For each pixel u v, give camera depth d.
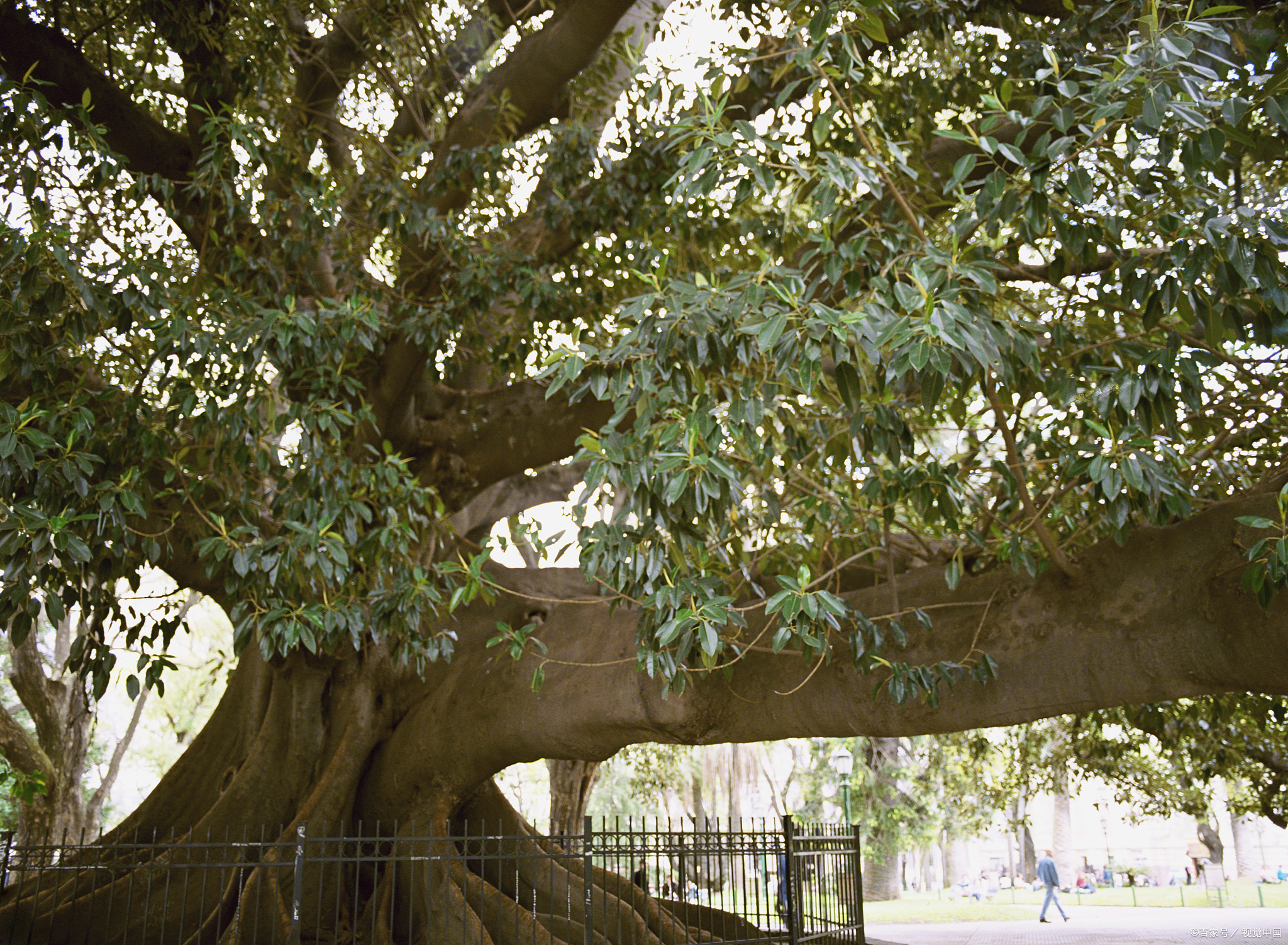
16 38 8.57
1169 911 22.66
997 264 5.34
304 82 10.20
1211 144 3.81
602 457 4.56
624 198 8.88
